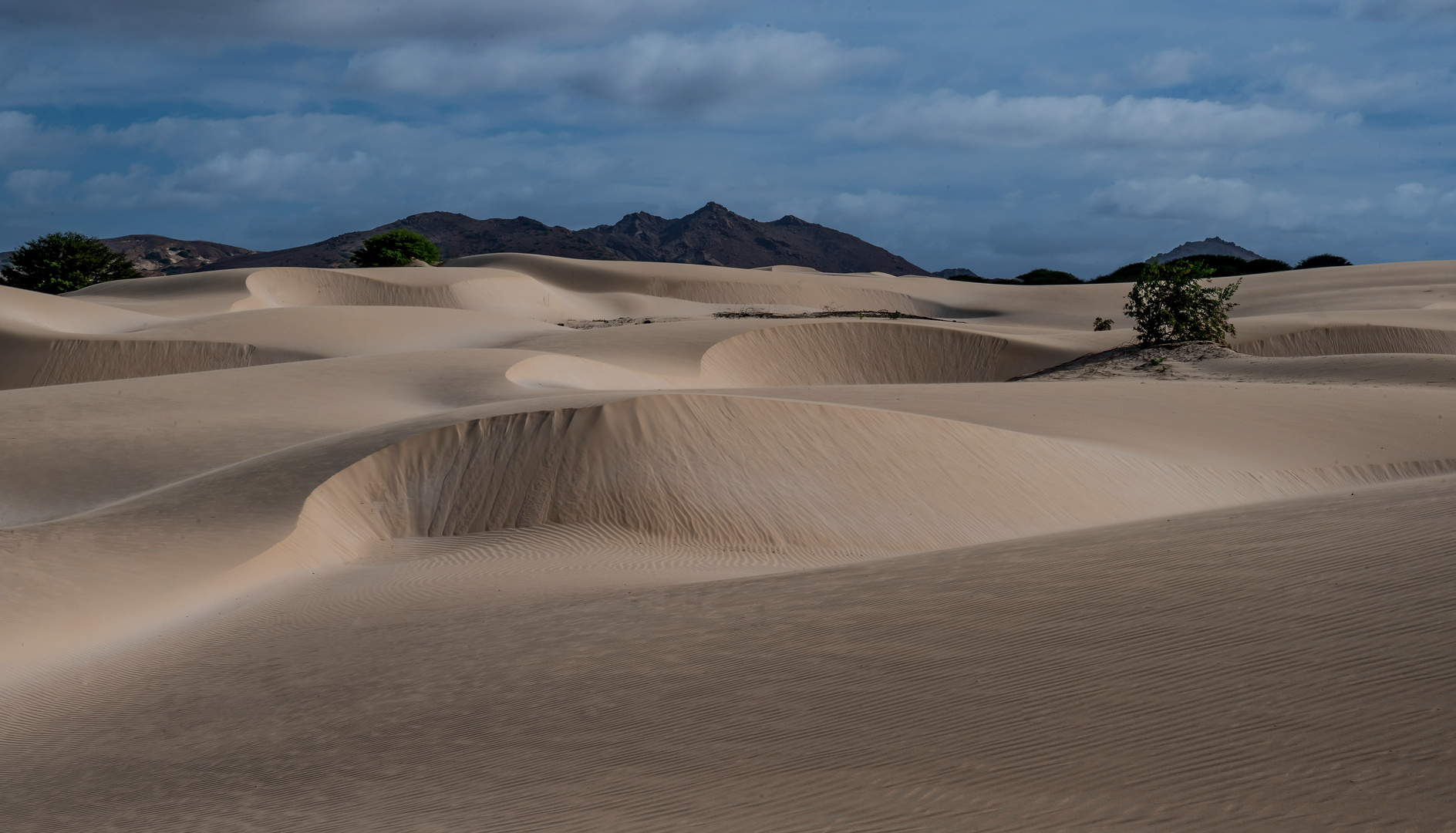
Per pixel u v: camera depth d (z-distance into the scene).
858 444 18.30
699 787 6.04
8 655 11.43
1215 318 40.66
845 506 16.89
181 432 25.22
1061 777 5.38
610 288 86.00
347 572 15.28
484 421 18.56
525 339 46.00
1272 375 33.97
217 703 9.70
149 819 7.03
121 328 52.81
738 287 85.56
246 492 17.41
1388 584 7.05
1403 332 42.31
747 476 17.23
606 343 42.34
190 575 14.20
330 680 9.83
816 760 6.14
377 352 44.97
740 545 15.93
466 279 72.44
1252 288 68.44
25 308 49.09
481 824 6.02
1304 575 7.61
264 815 6.76
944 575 9.70
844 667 7.60
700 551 15.68
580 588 13.06
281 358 43.31
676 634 9.28
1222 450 21.27
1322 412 24.08
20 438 24.58
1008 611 8.13
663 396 18.56
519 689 8.50
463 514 17.16
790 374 43.25
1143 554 9.09
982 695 6.63
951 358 44.34
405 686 9.17
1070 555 9.62
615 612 10.69
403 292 70.19
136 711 9.77
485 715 8.04
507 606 12.00
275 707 9.30
